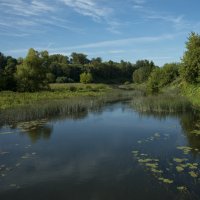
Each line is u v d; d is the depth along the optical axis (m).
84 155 14.95
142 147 16.16
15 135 19.67
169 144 16.61
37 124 23.77
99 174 12.26
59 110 32.16
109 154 15.01
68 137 18.97
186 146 16.09
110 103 40.56
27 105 37.22
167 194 10.20
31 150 15.98
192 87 45.28
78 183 11.40
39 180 11.77
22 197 10.37
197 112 28.14
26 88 59.50
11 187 11.16
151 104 35.38
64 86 73.38
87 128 21.92
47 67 70.00
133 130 20.80
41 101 43.31
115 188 10.84
